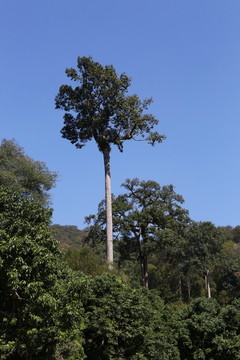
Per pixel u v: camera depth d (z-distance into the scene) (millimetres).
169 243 47031
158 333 21656
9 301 14180
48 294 13305
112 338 18422
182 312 27672
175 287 66125
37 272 13164
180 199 49844
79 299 14695
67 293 14266
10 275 12508
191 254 57969
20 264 12844
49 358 14750
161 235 45969
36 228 14148
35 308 13375
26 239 13016
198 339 25250
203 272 61000
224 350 24188
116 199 49406
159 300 28109
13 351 14031
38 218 14836
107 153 39281
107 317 18562
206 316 25719
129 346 19641
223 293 62625
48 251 13477
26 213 14664
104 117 38219
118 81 37188
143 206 49469
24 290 13141
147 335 19828
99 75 37156
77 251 29953
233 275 64125
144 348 19922
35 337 13602
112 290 19516
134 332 18812
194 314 26172
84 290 14734
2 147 32656
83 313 17281
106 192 38000
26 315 13781
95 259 29016
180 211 49094
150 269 72500
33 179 31453
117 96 37625
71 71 38094
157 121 38469
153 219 48562
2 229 14070
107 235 36688
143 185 49625
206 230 58688
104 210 47031
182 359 25125
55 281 14172
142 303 20234
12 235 13711
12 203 14867
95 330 18250
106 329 17781
